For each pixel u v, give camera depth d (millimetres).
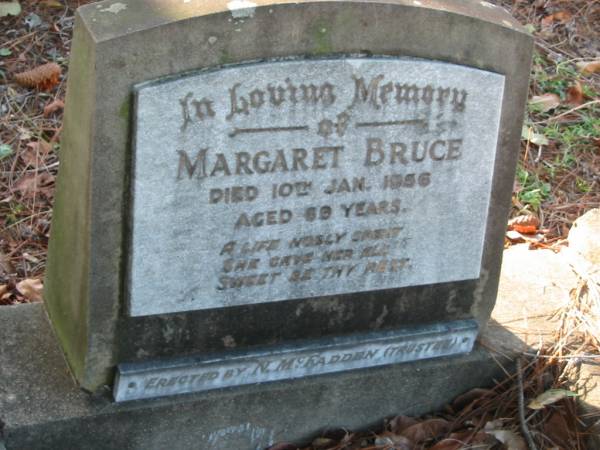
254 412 1320
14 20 2098
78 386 1265
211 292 1243
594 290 1529
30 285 1574
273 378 1327
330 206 1254
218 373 1286
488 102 1272
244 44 1135
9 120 1901
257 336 1299
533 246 1760
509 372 1438
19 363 1289
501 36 1244
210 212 1198
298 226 1250
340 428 1389
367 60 1189
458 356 1416
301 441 1377
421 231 1316
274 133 1187
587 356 1417
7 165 1821
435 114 1253
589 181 1975
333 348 1330
